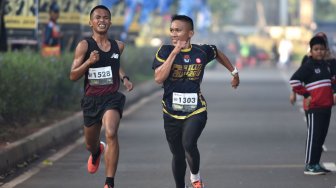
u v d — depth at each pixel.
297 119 38.00
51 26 44.69
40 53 41.34
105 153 18.95
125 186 20.98
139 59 66.81
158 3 77.06
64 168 24.12
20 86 30.67
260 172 23.00
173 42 18.50
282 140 30.22
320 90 22.09
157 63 18.38
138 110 43.50
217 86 63.47
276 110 42.62
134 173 22.97
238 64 104.19
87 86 19.50
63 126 31.70
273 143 29.34
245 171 23.19
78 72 18.98
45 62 36.78
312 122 22.27
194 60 18.38
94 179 22.14
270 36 150.88
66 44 50.47
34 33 42.28
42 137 28.08
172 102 18.41
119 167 24.05
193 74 18.38
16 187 20.97
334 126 34.19
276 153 26.80
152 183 21.39
